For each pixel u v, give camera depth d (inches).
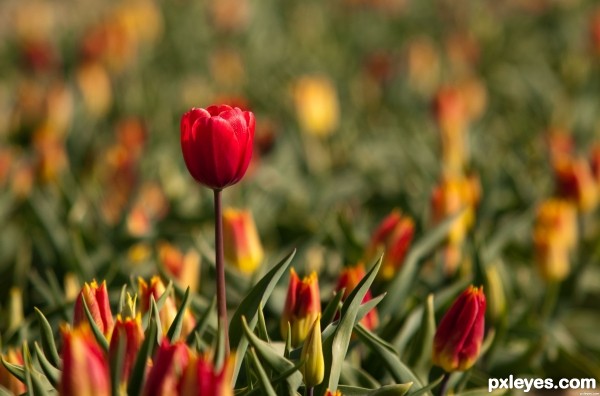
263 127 354.0
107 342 141.6
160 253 228.1
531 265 303.4
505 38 636.7
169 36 615.8
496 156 359.9
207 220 299.7
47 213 272.4
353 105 475.5
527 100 481.4
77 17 681.6
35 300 263.6
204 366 112.7
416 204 315.6
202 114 140.0
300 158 377.7
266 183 337.7
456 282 229.1
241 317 144.6
